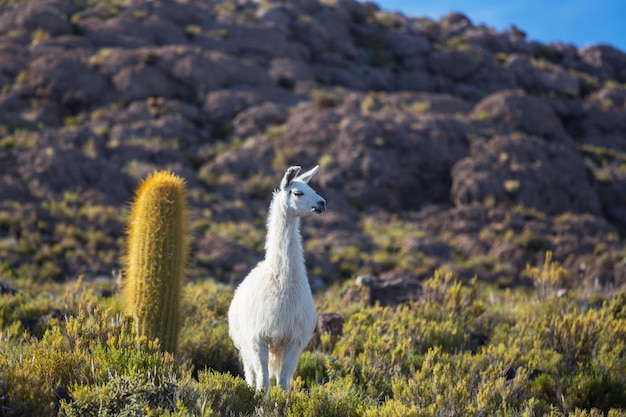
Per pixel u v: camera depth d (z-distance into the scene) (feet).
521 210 530.27
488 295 248.73
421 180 564.71
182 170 530.27
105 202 472.03
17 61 629.10
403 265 449.89
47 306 163.12
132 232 127.44
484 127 632.79
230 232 464.24
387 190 546.67
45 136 522.47
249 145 582.76
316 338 153.58
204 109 629.92
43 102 595.88
